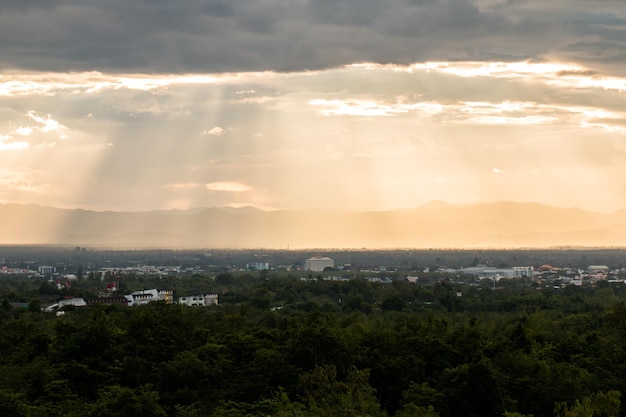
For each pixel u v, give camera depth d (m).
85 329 104.56
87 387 96.19
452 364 105.31
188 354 99.12
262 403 88.81
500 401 91.25
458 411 90.94
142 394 85.06
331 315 162.62
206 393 95.69
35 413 83.19
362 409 78.88
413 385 95.00
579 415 74.31
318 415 76.50
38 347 111.88
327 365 90.88
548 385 97.56
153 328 109.00
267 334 116.88
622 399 95.19
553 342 125.81
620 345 116.81
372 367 101.56
